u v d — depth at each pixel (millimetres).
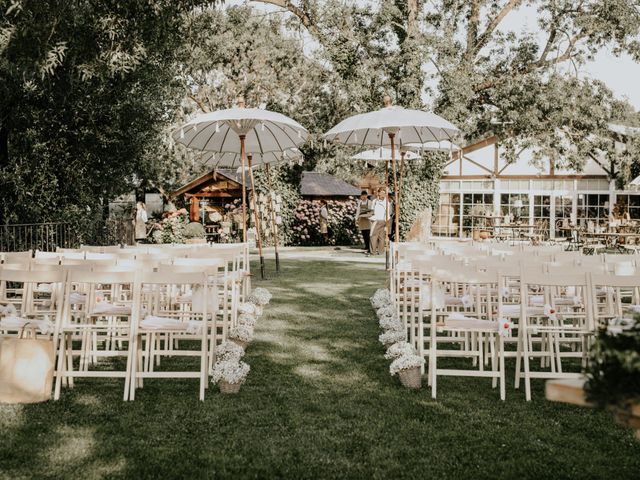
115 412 4945
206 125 11625
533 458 4086
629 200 26562
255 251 22562
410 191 23172
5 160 12602
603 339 2408
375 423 4750
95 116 14375
